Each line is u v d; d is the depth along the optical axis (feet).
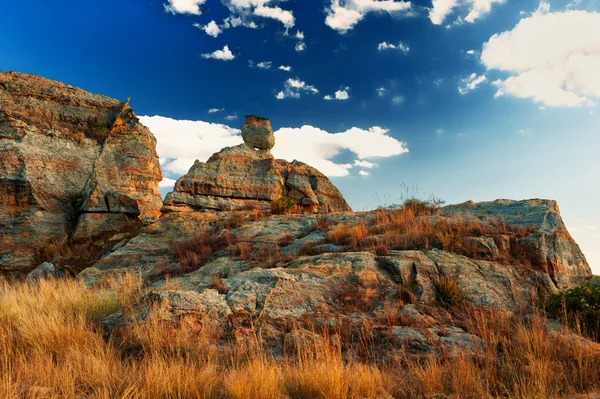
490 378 23.11
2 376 20.97
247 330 29.19
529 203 54.34
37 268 69.26
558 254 45.24
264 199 92.17
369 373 22.27
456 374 22.98
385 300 34.86
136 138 103.04
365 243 47.44
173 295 30.63
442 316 33.12
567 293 36.37
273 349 27.89
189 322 28.99
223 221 71.77
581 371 22.98
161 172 106.22
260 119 103.40
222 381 21.98
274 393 20.15
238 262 50.16
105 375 21.39
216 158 93.25
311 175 102.99
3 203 79.20
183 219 75.00
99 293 41.70
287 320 30.66
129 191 96.48
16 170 83.15
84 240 79.51
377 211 64.64
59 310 33.24
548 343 26.43
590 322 33.19
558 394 21.31
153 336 26.35
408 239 46.24
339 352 25.67
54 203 84.64
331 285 35.76
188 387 20.45
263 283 35.22
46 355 23.93
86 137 100.01
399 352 27.04
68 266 70.49
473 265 40.32
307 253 49.34
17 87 97.19
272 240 57.31
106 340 27.78
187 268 52.80
